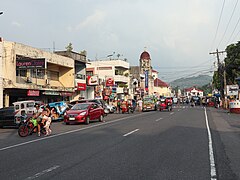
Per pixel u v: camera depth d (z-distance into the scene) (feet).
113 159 29.27
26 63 92.63
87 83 150.10
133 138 44.47
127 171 24.48
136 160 28.78
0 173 24.35
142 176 22.90
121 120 83.25
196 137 45.62
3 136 52.42
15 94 97.25
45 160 29.14
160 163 27.50
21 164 27.61
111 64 204.03
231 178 22.50
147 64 286.05
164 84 389.39
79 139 44.27
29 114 65.72
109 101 166.81
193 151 33.68
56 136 48.75
